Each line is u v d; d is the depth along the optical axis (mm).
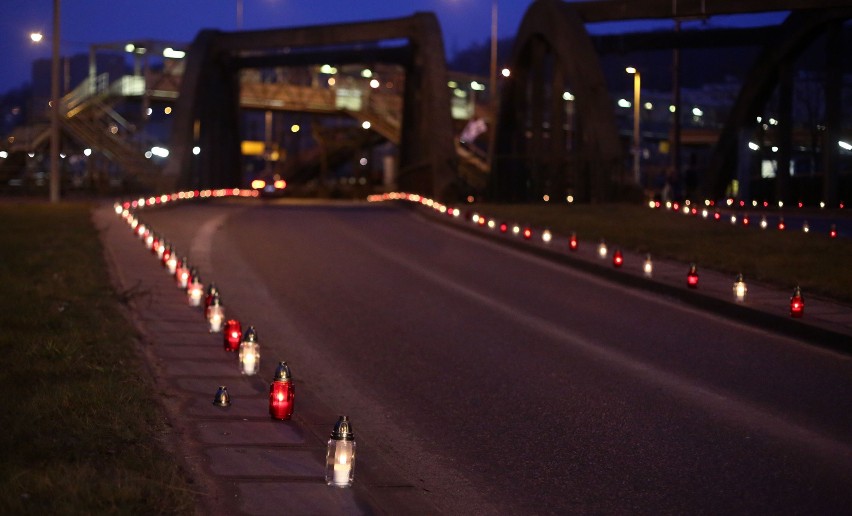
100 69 111562
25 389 8344
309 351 12906
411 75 59844
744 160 50531
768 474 7680
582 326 14859
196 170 59375
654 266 21203
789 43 45344
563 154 49594
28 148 70625
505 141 53969
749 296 16531
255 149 114000
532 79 50344
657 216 36312
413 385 10992
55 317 12211
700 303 16766
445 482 7492
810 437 8781
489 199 53031
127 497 5734
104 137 66000
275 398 8508
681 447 8461
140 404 8344
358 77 82500
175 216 39469
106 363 9867
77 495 5691
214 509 6062
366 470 7363
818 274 18516
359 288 19000
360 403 10125
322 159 89750
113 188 65688
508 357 12531
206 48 59094
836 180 41875
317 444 7809
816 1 37156
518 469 7840
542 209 41031
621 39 47375
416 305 16922
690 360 12289
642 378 11266
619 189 44500
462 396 10453
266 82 82125
